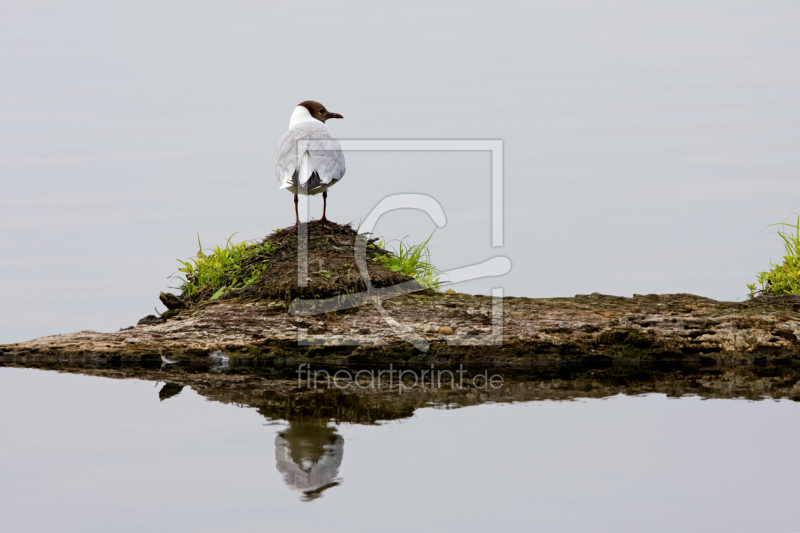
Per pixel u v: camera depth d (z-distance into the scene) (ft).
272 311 47.39
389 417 34.96
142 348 45.62
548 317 46.93
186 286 54.90
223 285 53.06
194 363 45.39
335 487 27.66
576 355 45.42
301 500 26.66
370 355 45.32
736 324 46.06
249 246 56.13
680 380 41.63
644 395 38.52
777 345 45.14
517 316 47.06
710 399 37.70
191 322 47.21
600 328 45.88
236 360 45.34
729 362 45.24
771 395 38.27
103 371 43.45
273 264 51.52
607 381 41.57
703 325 46.11
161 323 49.47
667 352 45.47
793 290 51.65
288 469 29.14
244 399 37.68
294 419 34.63
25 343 46.65
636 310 47.75
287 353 45.50
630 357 45.52
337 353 45.50
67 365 44.93
